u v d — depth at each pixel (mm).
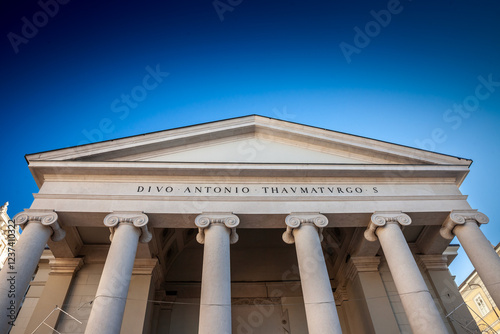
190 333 19594
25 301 19297
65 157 16203
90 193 15641
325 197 16250
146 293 17297
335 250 21562
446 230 16609
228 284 13336
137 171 16219
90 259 18656
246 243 22859
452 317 17797
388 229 15445
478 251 15078
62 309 16812
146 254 17938
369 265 19047
